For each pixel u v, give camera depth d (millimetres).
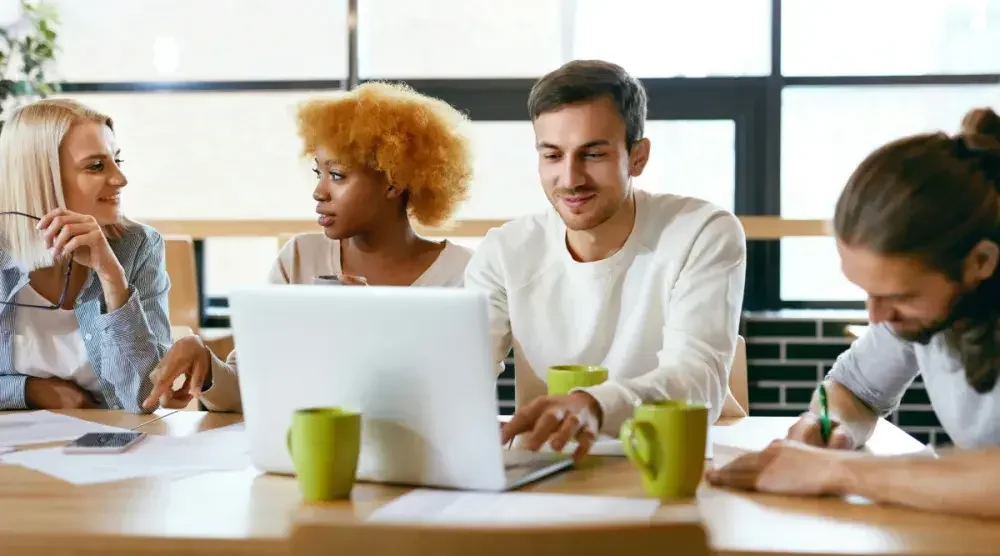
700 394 1422
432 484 1142
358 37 3465
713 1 3406
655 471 1096
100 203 1895
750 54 3430
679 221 1639
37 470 1236
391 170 1908
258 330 1163
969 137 1061
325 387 1145
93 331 1805
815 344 3279
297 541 707
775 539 935
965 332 1136
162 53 3502
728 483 1146
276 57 3482
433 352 1080
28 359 1817
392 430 1129
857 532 957
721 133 3455
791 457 1122
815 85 3414
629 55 3443
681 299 1567
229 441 1417
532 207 3482
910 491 1024
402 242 2031
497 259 1733
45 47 3291
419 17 3451
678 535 695
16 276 1831
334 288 1114
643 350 1637
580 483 1167
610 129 1488
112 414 1668
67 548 955
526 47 3453
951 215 1019
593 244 1653
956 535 946
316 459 1078
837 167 3459
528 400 1690
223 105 3494
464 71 3475
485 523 703
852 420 1398
